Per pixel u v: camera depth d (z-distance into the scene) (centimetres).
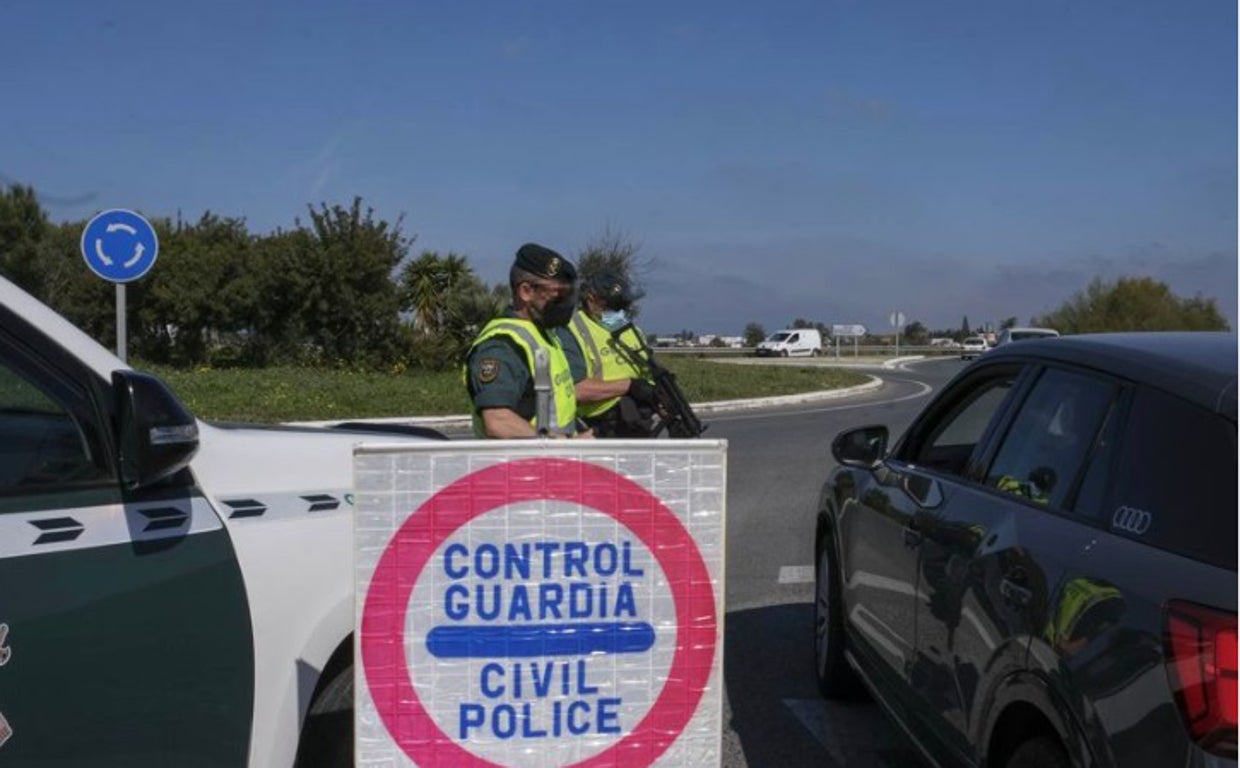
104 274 1259
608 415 667
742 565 884
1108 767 284
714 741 338
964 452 469
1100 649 295
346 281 3108
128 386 291
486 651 327
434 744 326
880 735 538
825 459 1554
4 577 281
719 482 337
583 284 688
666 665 336
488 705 328
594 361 668
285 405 2117
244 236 3544
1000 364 456
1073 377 386
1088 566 316
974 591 377
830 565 580
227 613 313
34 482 293
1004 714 348
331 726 356
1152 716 272
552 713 331
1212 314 4550
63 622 286
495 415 444
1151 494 316
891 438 1817
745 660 648
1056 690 311
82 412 301
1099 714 289
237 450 335
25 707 281
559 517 329
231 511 323
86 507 296
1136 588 293
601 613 332
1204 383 322
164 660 301
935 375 4406
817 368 4294
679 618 336
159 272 3303
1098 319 4703
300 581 330
